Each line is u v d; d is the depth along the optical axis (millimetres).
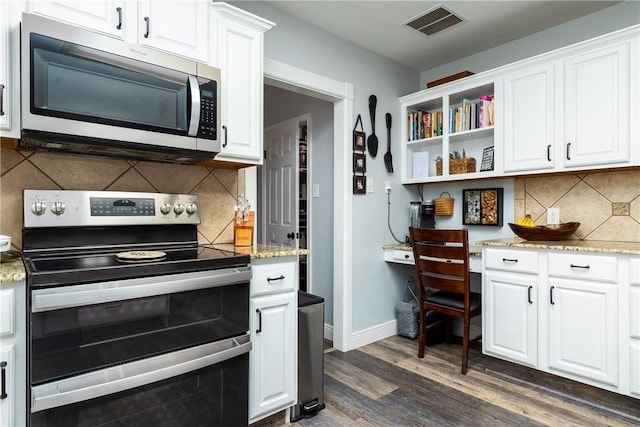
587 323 2121
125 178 1839
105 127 1441
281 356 1836
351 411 2016
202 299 1512
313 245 3352
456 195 3279
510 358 2441
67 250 1617
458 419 1926
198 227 2072
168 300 1419
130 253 1599
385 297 3250
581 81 2301
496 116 2711
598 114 2232
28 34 1282
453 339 3193
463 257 2451
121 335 1308
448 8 2482
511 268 2428
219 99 1759
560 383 2309
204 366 1496
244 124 1929
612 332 2039
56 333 1178
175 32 1679
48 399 1145
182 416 1471
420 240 2680
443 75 3420
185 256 1584
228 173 2189
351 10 2504
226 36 1863
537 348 2318
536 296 2318
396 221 3350
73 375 1208
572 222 2490
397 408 2039
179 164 2006
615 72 2170
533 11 2520
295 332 1895
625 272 1999
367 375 2455
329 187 3180
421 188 3553
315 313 2004
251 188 2275
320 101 3266
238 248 1923
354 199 2998
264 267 1765
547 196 2746
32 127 1293
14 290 1144
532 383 2314
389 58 3277
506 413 1975
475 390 2232
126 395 1326
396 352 2867
